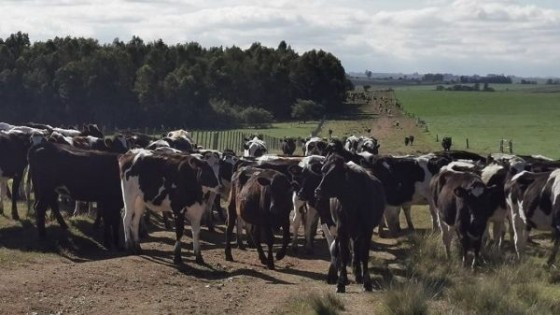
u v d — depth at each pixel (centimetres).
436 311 1139
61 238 1677
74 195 1686
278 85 10988
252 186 1568
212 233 1952
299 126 8700
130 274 1357
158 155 1584
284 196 1523
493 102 17188
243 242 1839
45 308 1113
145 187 1558
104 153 1706
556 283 1393
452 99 18512
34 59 8038
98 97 7606
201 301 1212
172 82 8144
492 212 1572
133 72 8250
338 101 11950
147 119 7944
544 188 1520
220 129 8175
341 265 1297
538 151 5472
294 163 1828
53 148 1694
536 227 1550
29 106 7412
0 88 7338
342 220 1300
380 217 1361
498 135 7494
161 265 1470
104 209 1681
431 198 1838
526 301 1224
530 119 11144
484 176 1700
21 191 2255
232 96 10488
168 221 1961
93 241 1708
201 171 1686
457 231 1498
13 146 1898
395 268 1509
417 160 1895
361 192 1294
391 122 9144
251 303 1217
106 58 7731
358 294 1272
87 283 1266
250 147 2811
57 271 1334
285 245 1593
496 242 1730
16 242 1633
